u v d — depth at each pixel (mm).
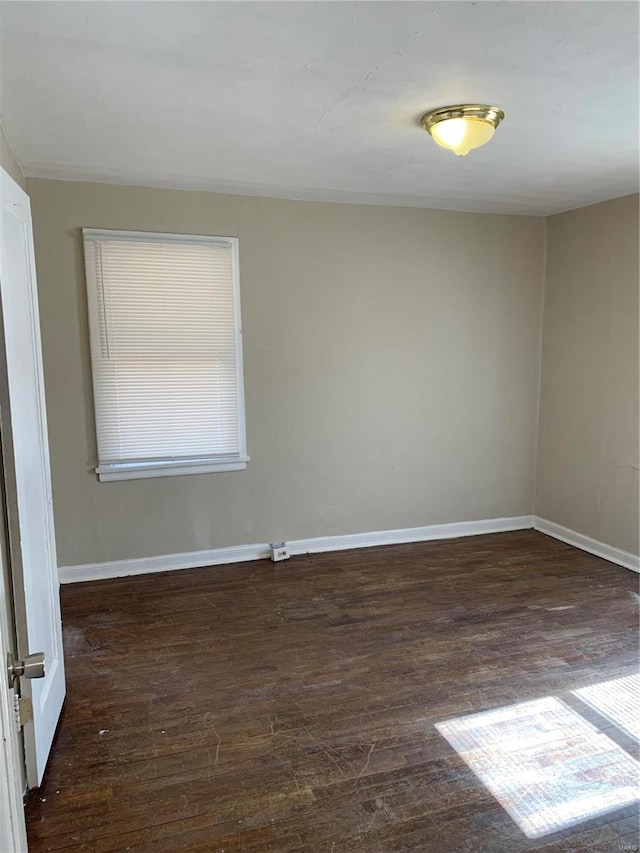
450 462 4594
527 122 2598
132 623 3225
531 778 2062
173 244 3711
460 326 4473
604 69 2080
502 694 2553
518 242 4547
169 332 3777
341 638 3055
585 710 2438
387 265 4223
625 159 3152
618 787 2021
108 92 2240
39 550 2135
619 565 4055
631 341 3914
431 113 2479
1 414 1518
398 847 1785
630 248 3887
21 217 2070
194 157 3076
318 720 2387
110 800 1972
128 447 3783
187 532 3990
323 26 1769
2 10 1649
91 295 3594
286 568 4004
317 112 2463
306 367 4117
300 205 3973
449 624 3203
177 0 1614
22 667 993
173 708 2471
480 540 4594
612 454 4102
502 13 1703
